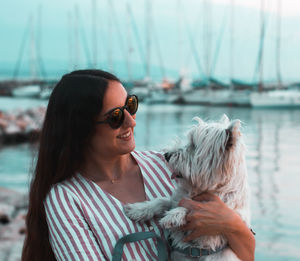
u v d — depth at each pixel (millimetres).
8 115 26984
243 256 2088
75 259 1735
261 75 43312
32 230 2012
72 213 1822
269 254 6176
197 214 2025
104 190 2035
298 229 7230
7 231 6672
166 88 53000
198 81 50781
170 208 2211
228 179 2166
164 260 1936
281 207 8609
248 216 2188
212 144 2174
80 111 1920
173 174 2320
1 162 15289
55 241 1813
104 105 1919
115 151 1989
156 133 23250
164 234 2164
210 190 2229
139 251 1883
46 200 1916
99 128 1940
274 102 39594
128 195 2104
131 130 2035
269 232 7129
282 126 26453
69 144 1947
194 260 2148
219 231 2018
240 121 2188
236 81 46250
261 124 27547
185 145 2355
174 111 38750
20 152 18250
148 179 2211
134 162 2260
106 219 1913
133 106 2029
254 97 39688
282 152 16328
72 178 1997
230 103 42000
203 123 2373
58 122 1948
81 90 1922
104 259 1793
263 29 43281
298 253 6203
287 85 48188
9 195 9086
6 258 5355
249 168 13117
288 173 12258
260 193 9836
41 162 1978
